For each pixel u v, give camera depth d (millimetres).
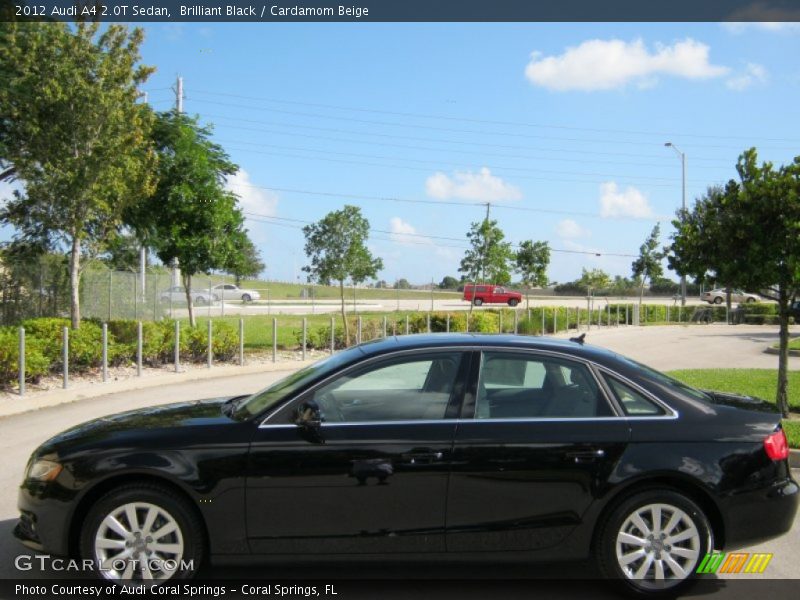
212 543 4480
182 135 20016
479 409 4684
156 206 19656
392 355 4863
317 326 24281
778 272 9461
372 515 4500
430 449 4512
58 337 13242
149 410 5434
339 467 4480
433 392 4766
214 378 15023
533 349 4902
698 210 10273
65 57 15531
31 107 15188
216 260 19734
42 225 17609
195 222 19734
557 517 4543
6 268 19250
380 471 4477
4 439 8875
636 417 4691
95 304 21438
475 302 49125
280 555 4523
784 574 5090
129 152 16469
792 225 9070
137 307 22734
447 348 4883
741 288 10047
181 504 4496
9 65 15883
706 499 4648
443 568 5141
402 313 33562
